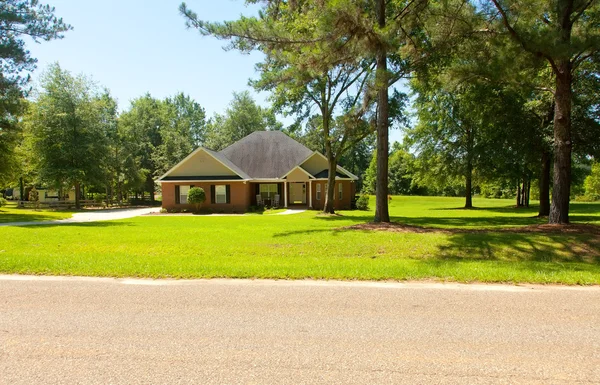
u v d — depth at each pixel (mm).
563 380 3270
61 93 38062
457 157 35344
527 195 38469
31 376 3324
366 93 14500
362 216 23328
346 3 10125
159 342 4070
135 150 48844
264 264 8062
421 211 31969
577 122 18875
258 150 35781
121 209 37812
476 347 3945
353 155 74562
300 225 16422
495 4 11078
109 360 3637
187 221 19688
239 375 3346
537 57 11484
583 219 19406
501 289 6188
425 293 5949
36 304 5387
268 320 4754
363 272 7156
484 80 13203
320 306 5309
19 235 12898
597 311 5078
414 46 13469
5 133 23125
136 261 8297
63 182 38188
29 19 18031
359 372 3404
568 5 11469
